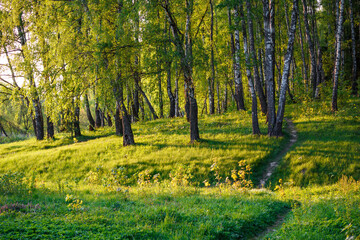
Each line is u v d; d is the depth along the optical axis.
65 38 19.70
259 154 18.09
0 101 32.66
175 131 26.75
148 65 19.86
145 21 19.08
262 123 25.55
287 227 7.02
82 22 20.52
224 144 20.69
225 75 32.62
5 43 29.11
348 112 23.67
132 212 8.06
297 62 44.19
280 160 17.25
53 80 18.14
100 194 11.88
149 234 6.25
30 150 26.86
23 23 26.84
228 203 9.35
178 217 7.74
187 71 21.36
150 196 11.04
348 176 14.02
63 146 26.56
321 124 22.41
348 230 5.75
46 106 18.67
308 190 12.74
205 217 7.62
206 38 34.56
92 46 18.50
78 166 19.97
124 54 19.55
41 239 5.53
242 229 7.21
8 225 6.32
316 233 6.25
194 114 21.94
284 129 23.38
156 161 18.67
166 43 20.08
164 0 19.95
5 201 9.41
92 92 21.33
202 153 19.02
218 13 36.22
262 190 13.37
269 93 21.73
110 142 24.78
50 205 8.90
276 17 37.28
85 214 7.72
